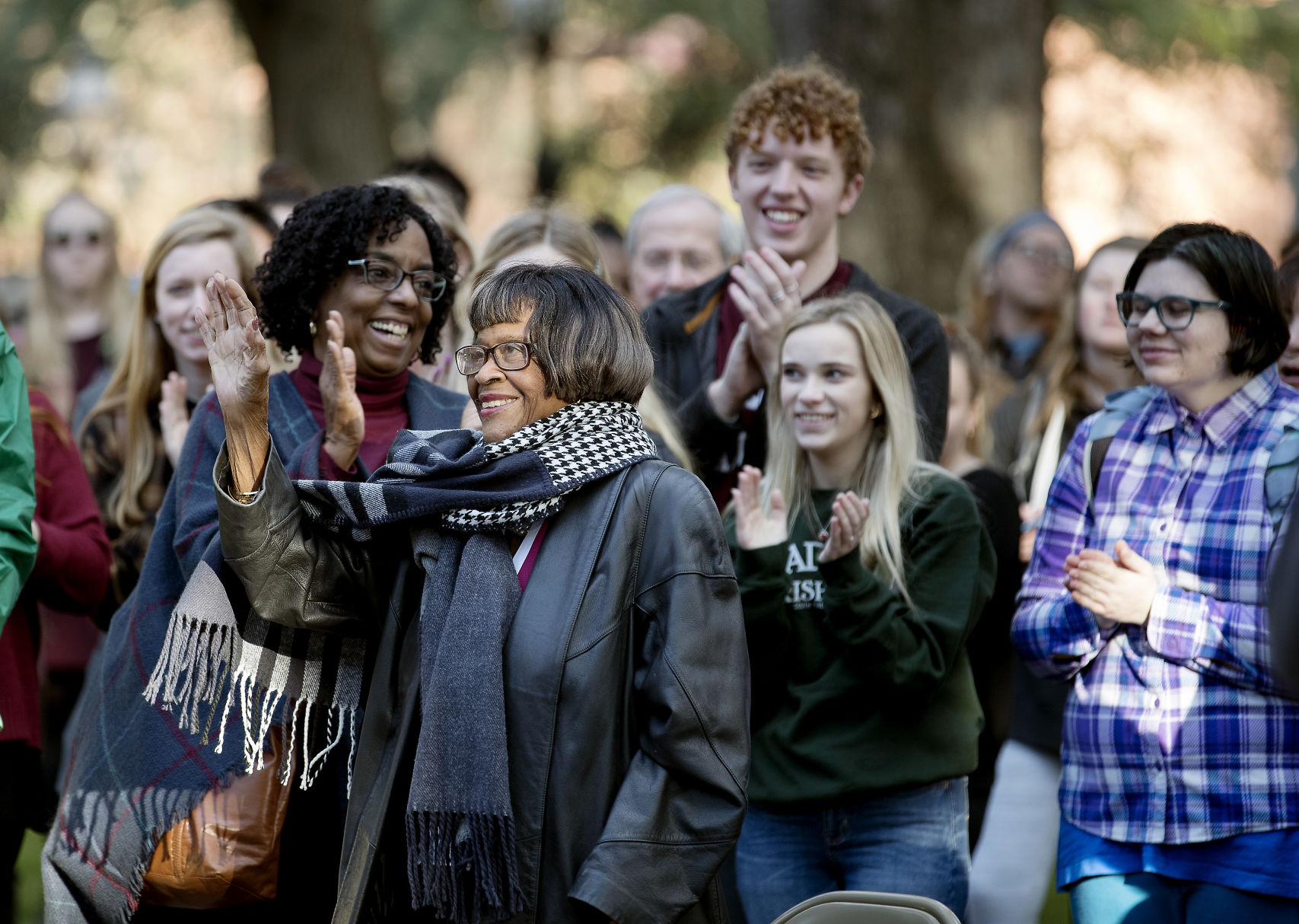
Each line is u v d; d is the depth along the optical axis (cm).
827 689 680
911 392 719
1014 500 852
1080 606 640
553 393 538
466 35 3005
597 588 516
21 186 3203
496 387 541
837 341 706
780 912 690
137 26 3008
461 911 505
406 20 2936
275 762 586
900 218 1706
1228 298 614
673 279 993
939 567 691
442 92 3075
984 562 712
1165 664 612
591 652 510
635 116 3109
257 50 2353
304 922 609
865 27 1703
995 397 1084
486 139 3219
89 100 3050
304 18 2306
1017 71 1709
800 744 680
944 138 1702
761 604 672
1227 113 3112
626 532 523
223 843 578
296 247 631
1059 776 823
